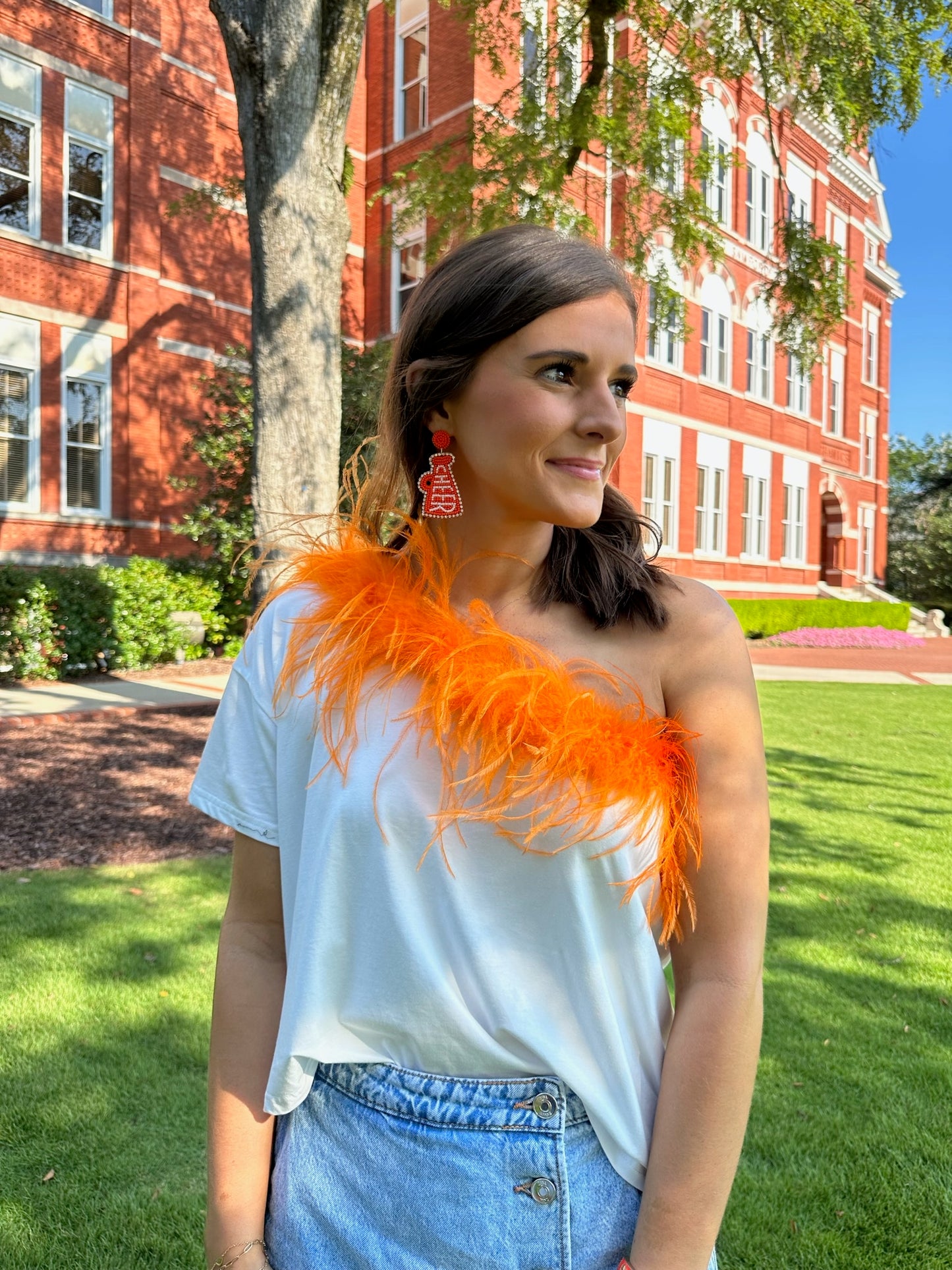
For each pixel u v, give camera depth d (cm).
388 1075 88
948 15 723
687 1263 79
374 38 1766
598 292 85
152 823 540
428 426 98
